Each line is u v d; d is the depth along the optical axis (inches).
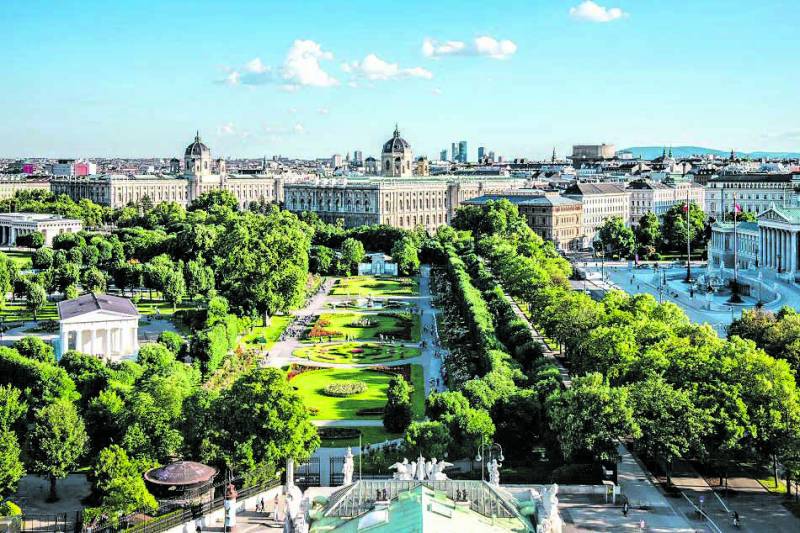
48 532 7298.2
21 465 7726.4
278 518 7175.2
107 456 7544.3
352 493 5009.8
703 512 7440.9
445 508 4724.4
